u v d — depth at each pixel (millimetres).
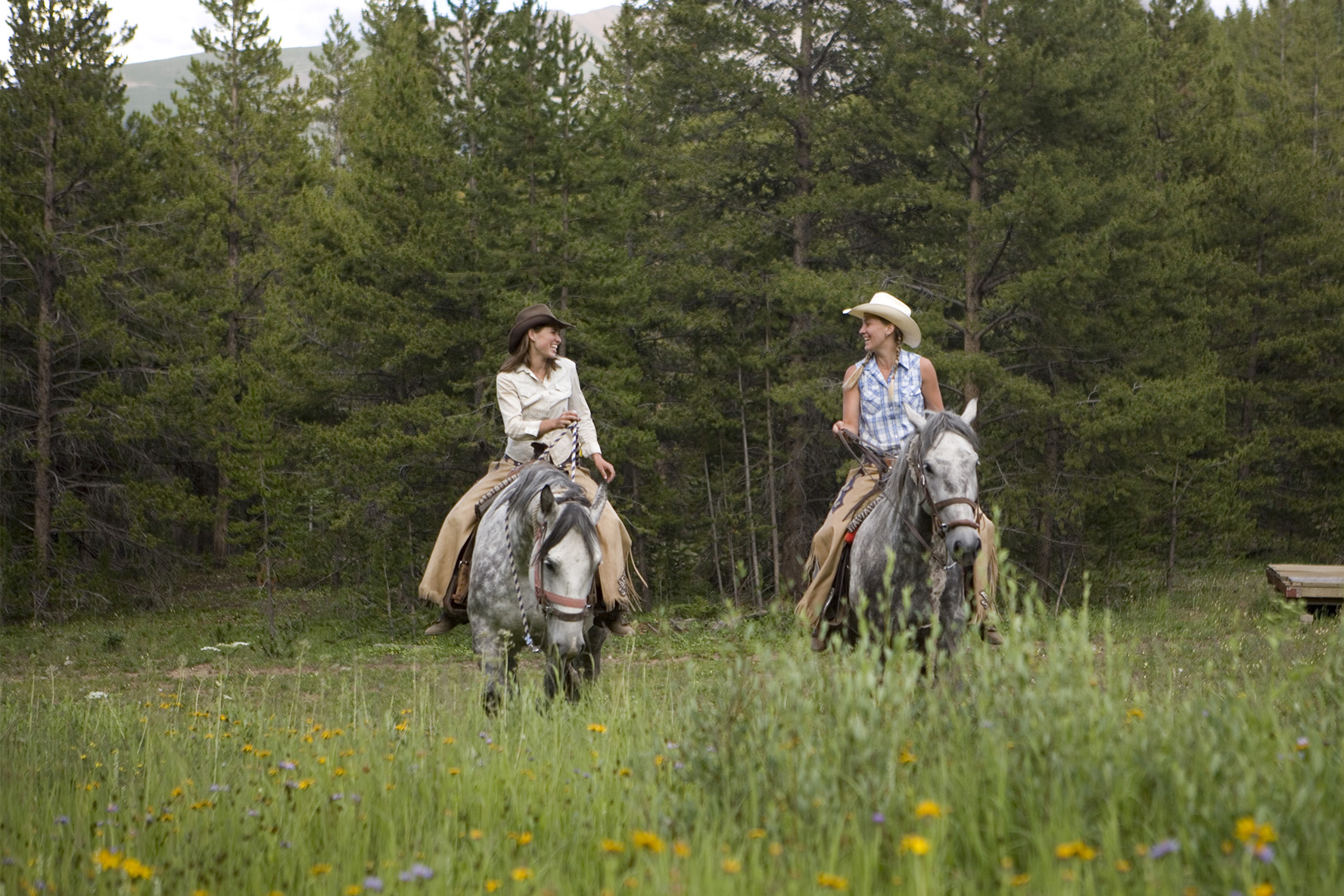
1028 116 19359
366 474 20297
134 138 25859
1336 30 42438
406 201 20953
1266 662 5301
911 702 3982
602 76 29094
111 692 12789
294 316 23938
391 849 3402
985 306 20109
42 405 22500
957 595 5867
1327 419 26844
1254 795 2963
